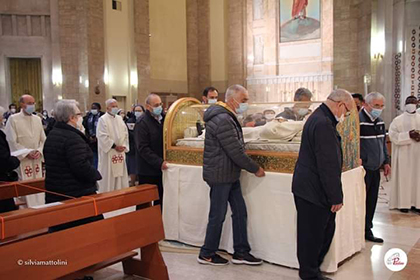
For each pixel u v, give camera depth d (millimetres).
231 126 3619
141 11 15633
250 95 17500
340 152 3178
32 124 5684
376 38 11836
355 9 14125
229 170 3689
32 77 16188
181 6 18172
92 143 7652
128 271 3697
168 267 3822
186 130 4793
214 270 3729
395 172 5742
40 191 3697
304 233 3254
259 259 3842
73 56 14531
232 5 17734
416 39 10656
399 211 5730
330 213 3225
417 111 6043
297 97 4527
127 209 5832
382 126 4500
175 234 4508
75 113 3398
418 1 10578
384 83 10891
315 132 3086
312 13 16172
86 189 3391
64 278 2986
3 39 14492
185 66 18453
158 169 4680
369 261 3854
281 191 3729
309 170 3166
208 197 4242
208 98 5352
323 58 15961
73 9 14461
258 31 17359
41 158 5672
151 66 16922
